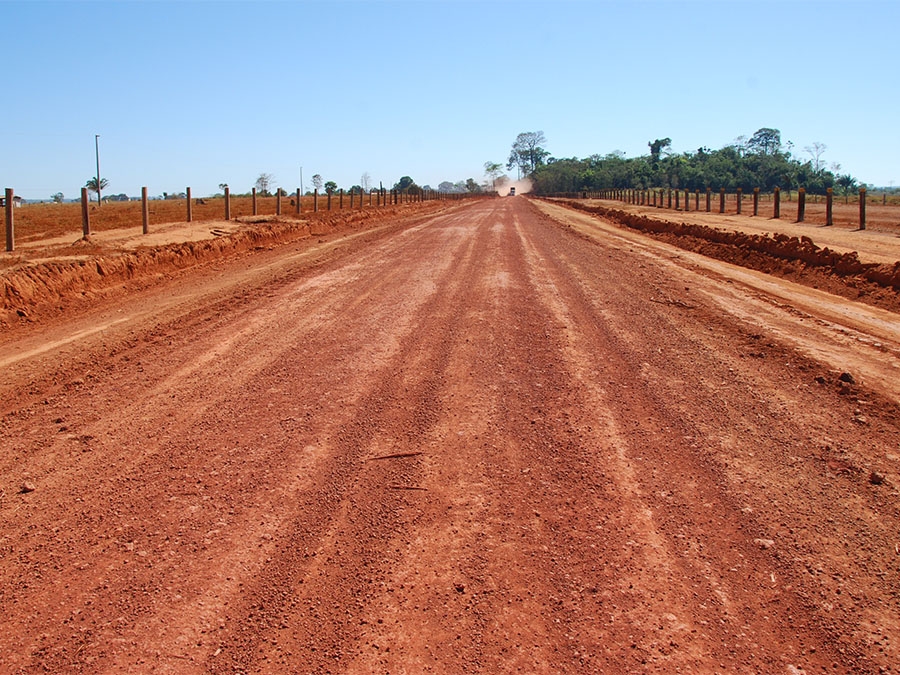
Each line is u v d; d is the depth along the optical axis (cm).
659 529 436
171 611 361
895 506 462
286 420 620
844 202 4912
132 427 609
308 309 1084
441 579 388
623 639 338
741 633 342
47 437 591
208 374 757
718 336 906
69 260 1347
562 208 5756
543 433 586
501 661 324
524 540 427
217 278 1475
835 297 1271
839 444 560
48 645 337
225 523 448
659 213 3575
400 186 15312
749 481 497
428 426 604
